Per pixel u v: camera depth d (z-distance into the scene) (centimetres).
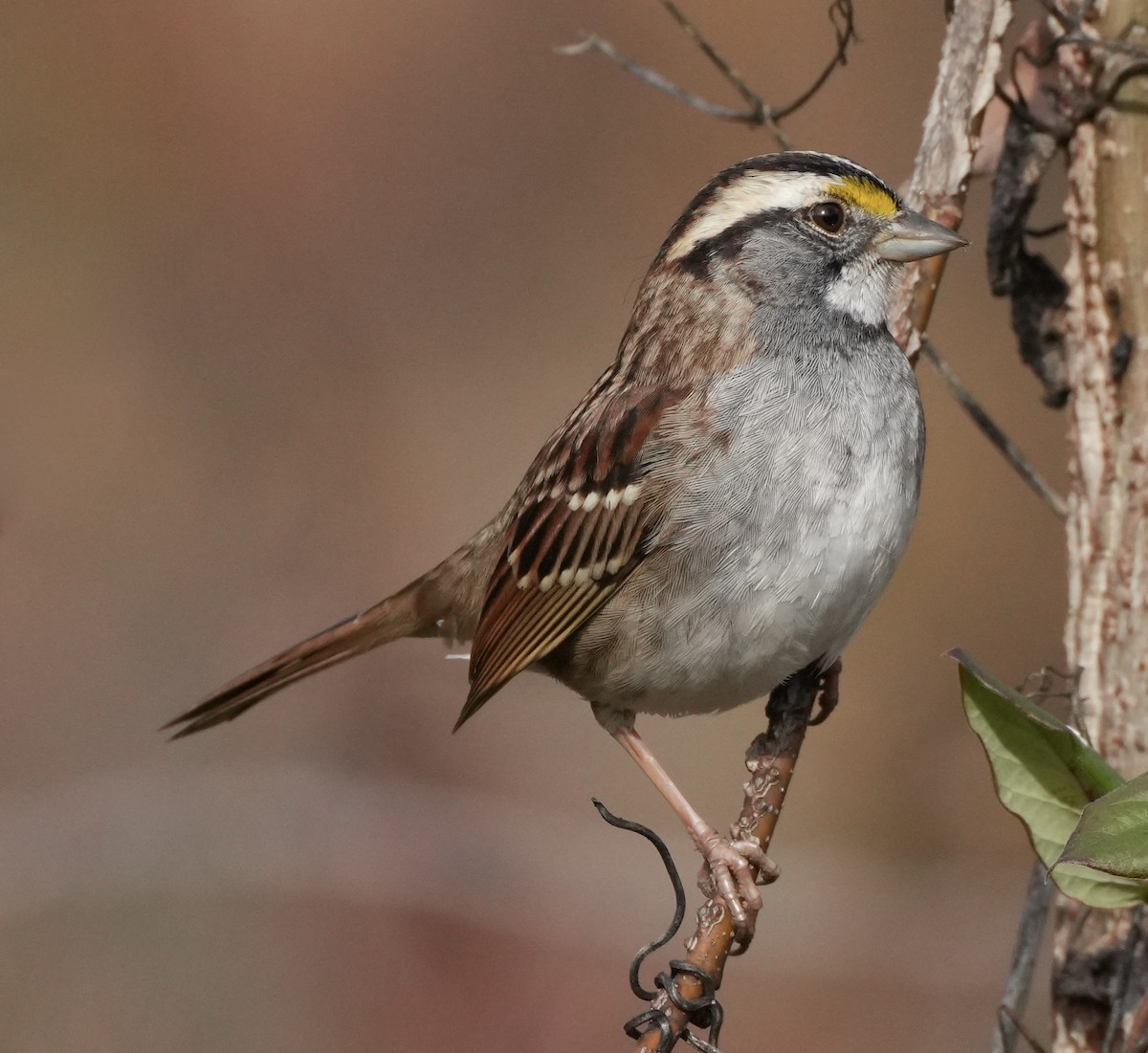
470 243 1630
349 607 1455
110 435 1540
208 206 1633
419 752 1291
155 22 1656
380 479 1528
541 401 1567
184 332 1591
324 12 1662
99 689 1388
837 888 1125
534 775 1293
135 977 1154
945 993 1066
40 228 1616
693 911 1152
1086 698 614
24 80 1641
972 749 1223
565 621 732
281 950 1161
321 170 1641
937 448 1348
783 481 677
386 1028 1137
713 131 1625
